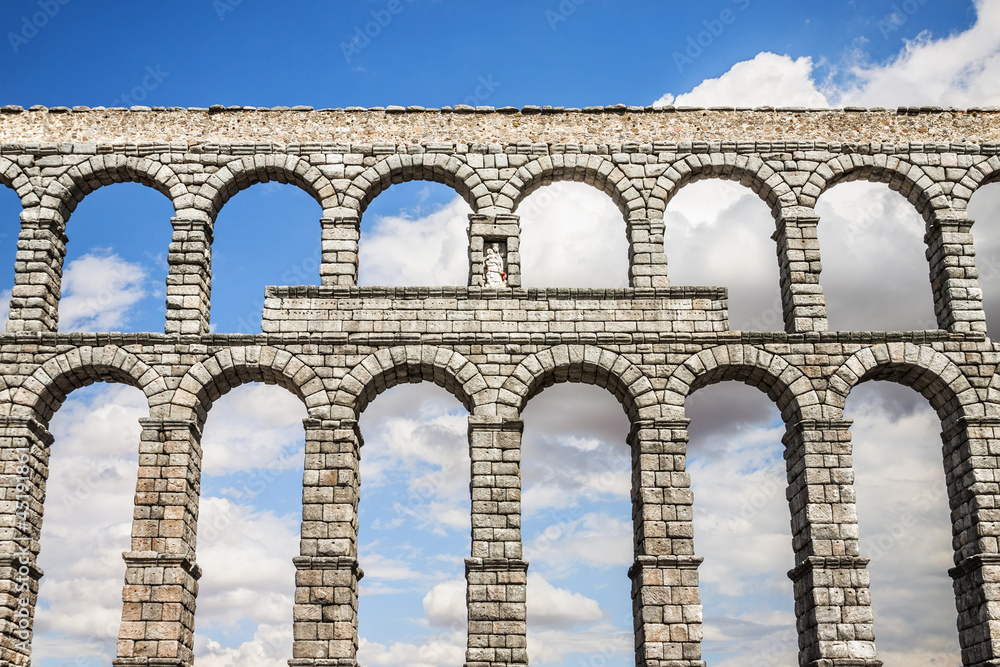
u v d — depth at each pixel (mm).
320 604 36000
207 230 41500
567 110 43219
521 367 39156
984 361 39625
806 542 37594
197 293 40188
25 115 42750
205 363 38750
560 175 42812
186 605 36906
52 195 41531
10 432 37750
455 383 39625
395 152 42344
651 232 41438
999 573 36875
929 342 39844
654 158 42562
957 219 41906
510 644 35938
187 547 37500
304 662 35281
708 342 39594
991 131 43500
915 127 43500
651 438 38406
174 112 42750
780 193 42188
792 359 39375
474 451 38094
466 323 39688
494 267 41031
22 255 40750
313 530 37000
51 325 41062
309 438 38031
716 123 43312
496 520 37375
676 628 36125
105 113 42750
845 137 43250
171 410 38250
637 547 38344
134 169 41812
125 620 35656
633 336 39531
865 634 36031
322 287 39875
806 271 41031
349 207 41531
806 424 38438
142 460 37469
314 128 42719
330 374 38875
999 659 35844
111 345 38969
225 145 42125
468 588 36469
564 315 39938
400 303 39906
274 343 39156
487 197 41812
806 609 37156
